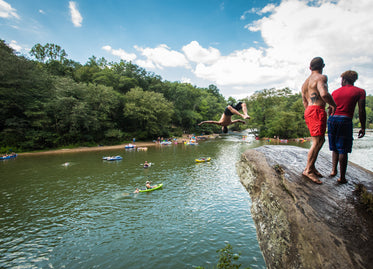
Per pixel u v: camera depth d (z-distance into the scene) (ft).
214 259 31.30
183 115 250.16
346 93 12.91
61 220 42.70
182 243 35.14
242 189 60.49
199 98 285.64
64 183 65.62
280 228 11.12
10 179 69.56
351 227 9.48
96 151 132.87
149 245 34.65
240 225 40.65
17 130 119.55
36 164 92.07
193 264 30.35
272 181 13.88
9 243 35.17
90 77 197.36
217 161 101.19
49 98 134.10
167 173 78.23
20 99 123.54
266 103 230.48
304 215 10.62
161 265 30.19
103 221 42.29
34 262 30.78
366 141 177.68
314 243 9.27
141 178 71.46
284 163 16.07
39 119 126.21
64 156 112.68
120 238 36.60
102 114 155.43
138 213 45.68
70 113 135.74
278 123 197.98
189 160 103.60
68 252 33.04
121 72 224.94
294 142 182.91
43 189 60.18
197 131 269.23
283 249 10.45
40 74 141.18
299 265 9.30
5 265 30.07
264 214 12.96
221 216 44.29
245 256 31.71
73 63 233.35
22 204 50.11
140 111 178.91
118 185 63.87
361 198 11.32
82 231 38.78
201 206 49.11
